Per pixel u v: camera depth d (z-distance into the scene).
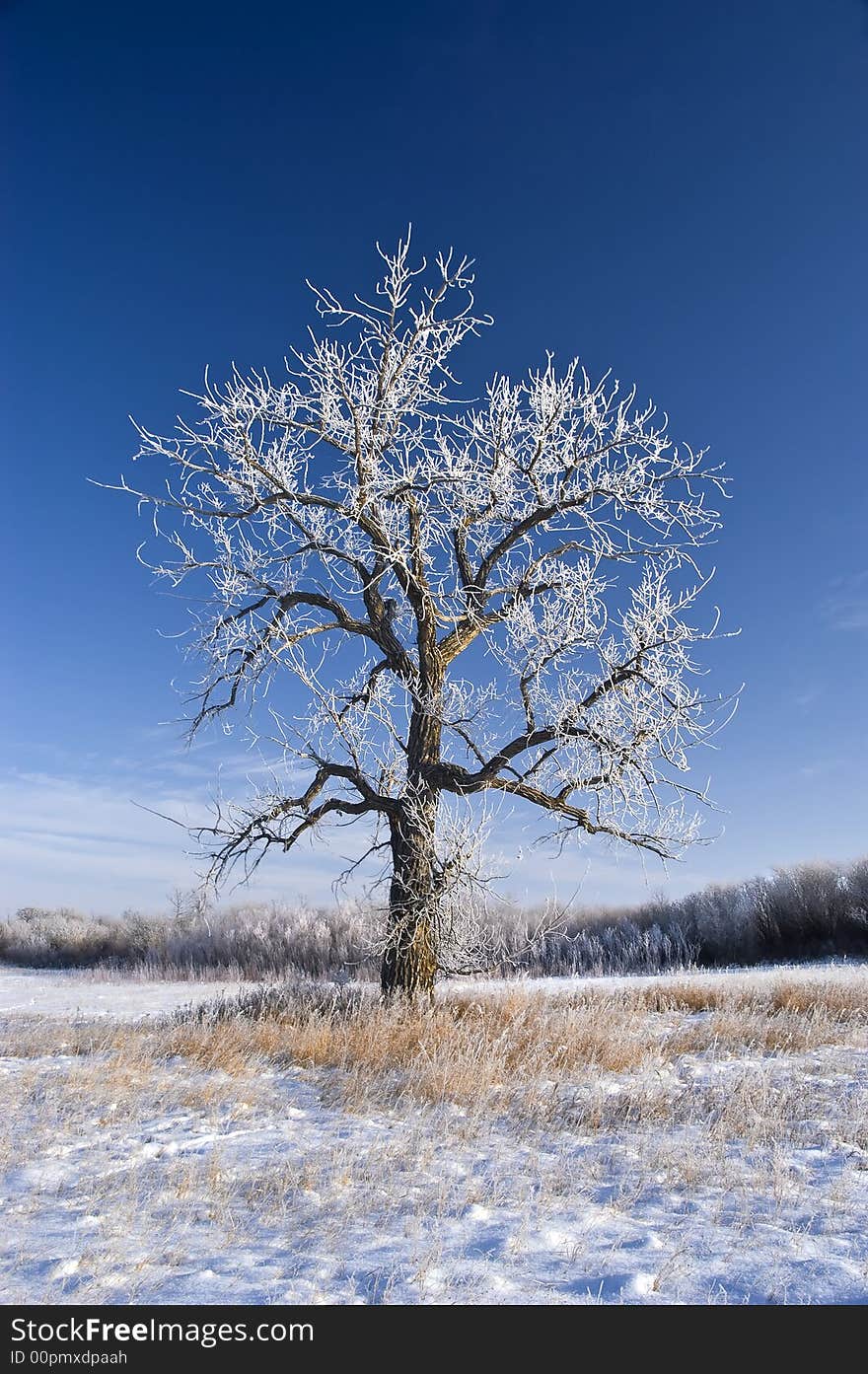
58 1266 4.23
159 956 36.00
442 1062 9.27
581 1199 5.27
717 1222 4.86
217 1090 8.62
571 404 14.76
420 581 14.77
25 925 47.94
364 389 14.34
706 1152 6.35
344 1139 6.84
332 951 30.00
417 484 14.40
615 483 14.34
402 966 13.43
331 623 15.01
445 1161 6.20
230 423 14.13
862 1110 7.38
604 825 13.69
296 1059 10.31
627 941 31.16
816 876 29.94
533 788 13.65
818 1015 11.92
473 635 15.27
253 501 14.40
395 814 14.06
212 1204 5.21
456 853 13.31
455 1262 4.28
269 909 36.44
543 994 14.34
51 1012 18.36
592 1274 4.16
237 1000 15.06
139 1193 5.45
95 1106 8.10
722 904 31.55
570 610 14.43
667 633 13.88
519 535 15.02
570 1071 9.38
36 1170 6.06
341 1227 4.79
